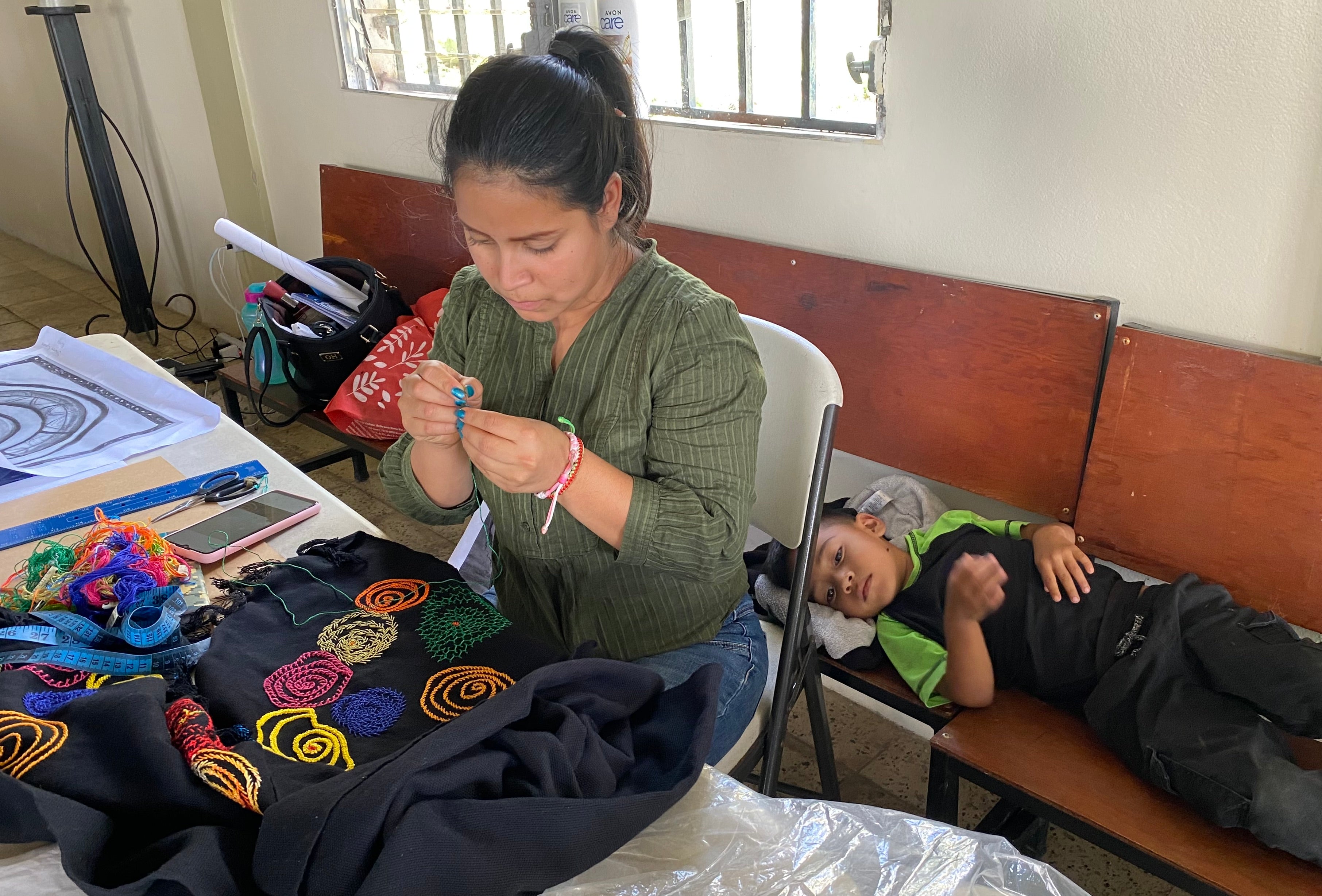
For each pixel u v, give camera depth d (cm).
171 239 358
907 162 154
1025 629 140
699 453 98
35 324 381
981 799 164
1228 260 128
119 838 67
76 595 88
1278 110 120
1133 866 150
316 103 266
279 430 297
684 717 80
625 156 93
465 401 88
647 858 70
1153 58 127
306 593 91
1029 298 143
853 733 180
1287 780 111
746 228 179
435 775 65
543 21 187
